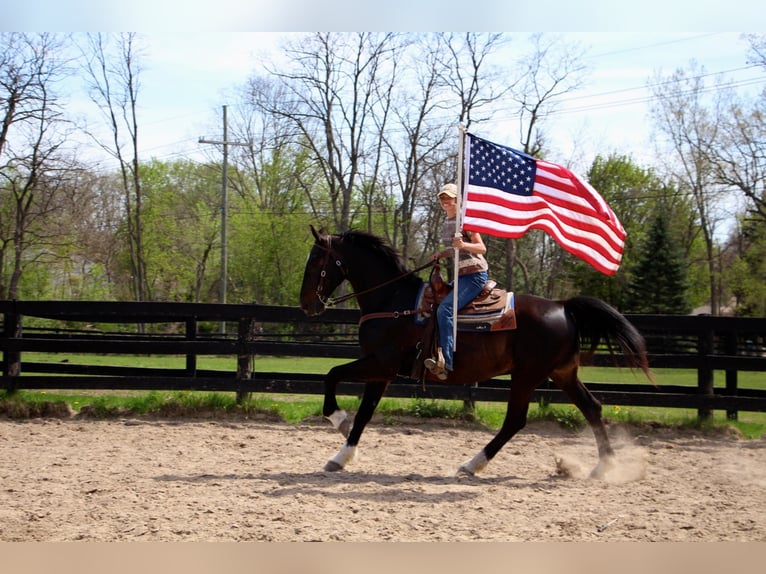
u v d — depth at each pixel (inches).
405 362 272.4
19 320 412.5
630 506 225.1
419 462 298.5
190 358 413.4
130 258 1576.0
